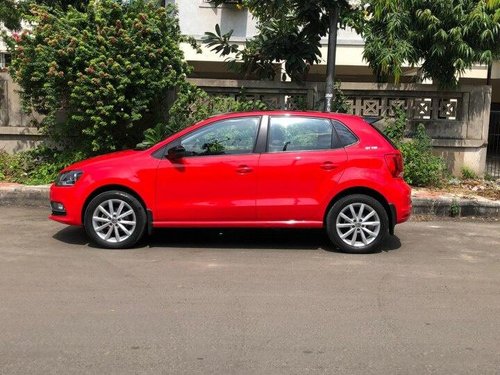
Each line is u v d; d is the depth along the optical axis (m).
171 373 3.72
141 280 5.64
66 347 4.09
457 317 4.77
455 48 10.05
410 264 6.39
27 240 7.16
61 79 9.73
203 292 5.31
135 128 10.55
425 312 4.88
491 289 5.54
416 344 4.22
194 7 15.48
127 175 6.62
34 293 5.21
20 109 10.96
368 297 5.24
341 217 6.71
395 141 10.50
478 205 9.11
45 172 10.33
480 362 3.94
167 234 7.63
